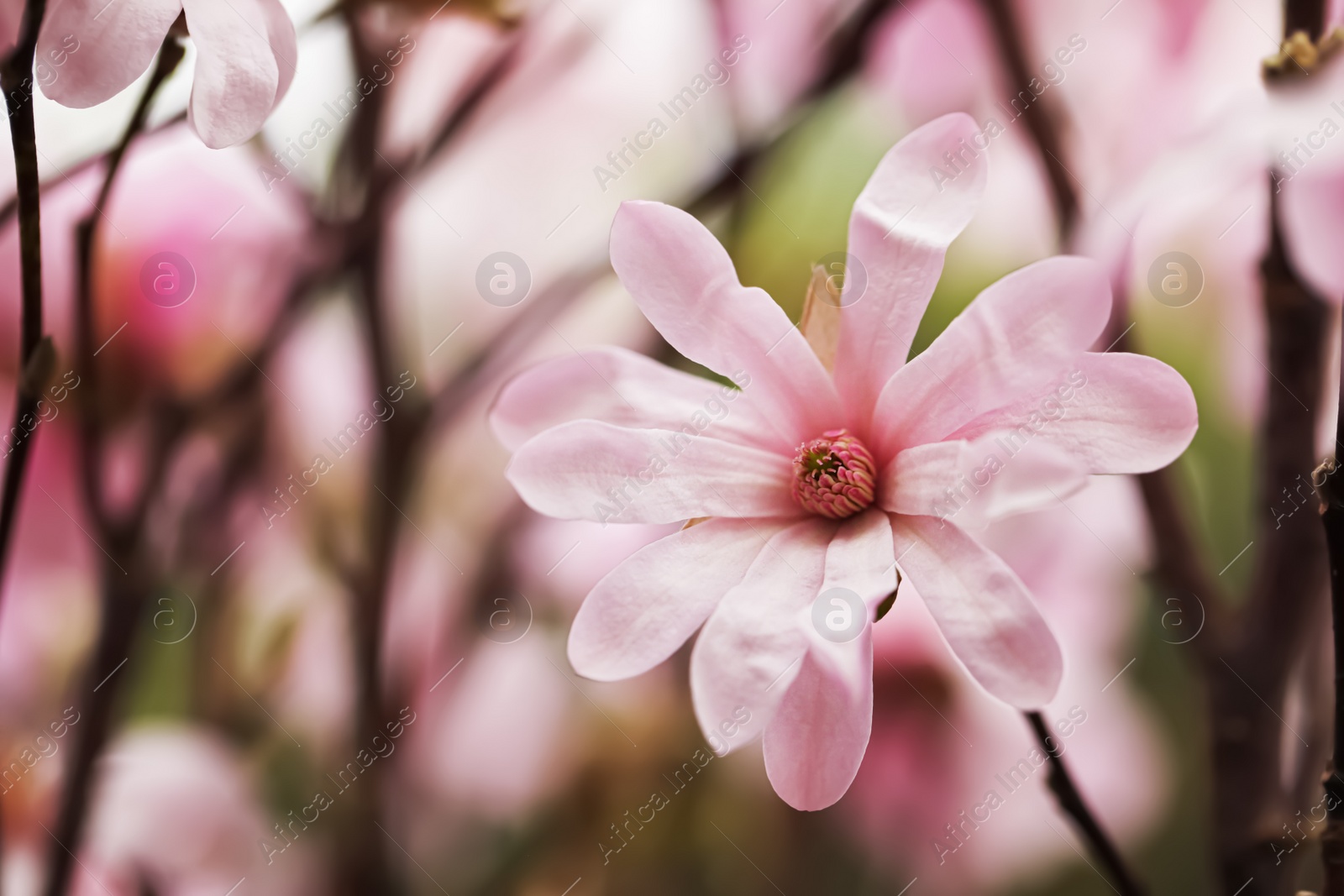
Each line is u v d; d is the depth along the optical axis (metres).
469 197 0.81
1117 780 0.81
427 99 0.79
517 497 0.79
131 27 0.69
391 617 0.80
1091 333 0.69
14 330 0.77
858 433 0.71
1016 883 0.82
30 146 0.69
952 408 0.69
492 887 0.79
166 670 0.81
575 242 0.81
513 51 0.77
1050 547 0.81
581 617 0.69
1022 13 0.80
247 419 0.78
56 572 0.78
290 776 0.80
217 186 0.77
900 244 0.70
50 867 0.75
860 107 0.81
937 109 0.81
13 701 0.78
